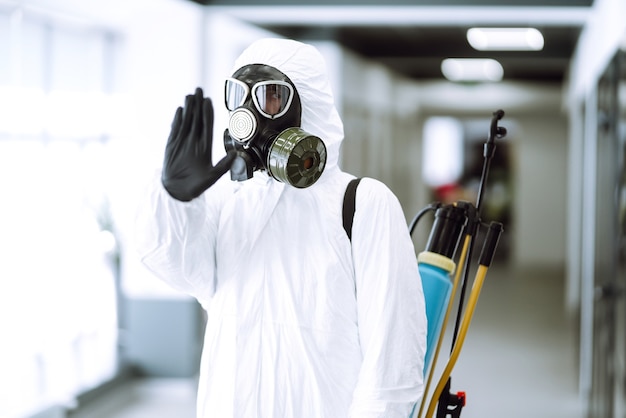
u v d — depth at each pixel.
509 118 14.79
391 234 1.59
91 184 6.20
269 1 5.25
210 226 1.66
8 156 5.31
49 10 5.53
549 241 14.89
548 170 14.87
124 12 5.73
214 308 1.67
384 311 1.56
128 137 6.18
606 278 4.43
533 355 7.25
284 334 1.61
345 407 1.60
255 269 1.64
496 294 11.25
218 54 7.03
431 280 1.76
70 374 5.42
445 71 11.75
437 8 5.05
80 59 6.13
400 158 12.10
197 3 5.35
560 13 5.16
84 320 6.35
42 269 5.81
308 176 1.52
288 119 1.56
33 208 5.63
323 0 5.15
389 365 1.55
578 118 8.52
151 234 1.53
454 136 17.34
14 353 5.55
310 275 1.61
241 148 1.56
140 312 6.14
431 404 1.82
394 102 11.31
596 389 4.86
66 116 5.98
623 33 3.58
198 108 1.47
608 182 4.32
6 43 5.26
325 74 1.66
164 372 6.11
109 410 5.20
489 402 5.64
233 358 1.63
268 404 1.61
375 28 7.83
